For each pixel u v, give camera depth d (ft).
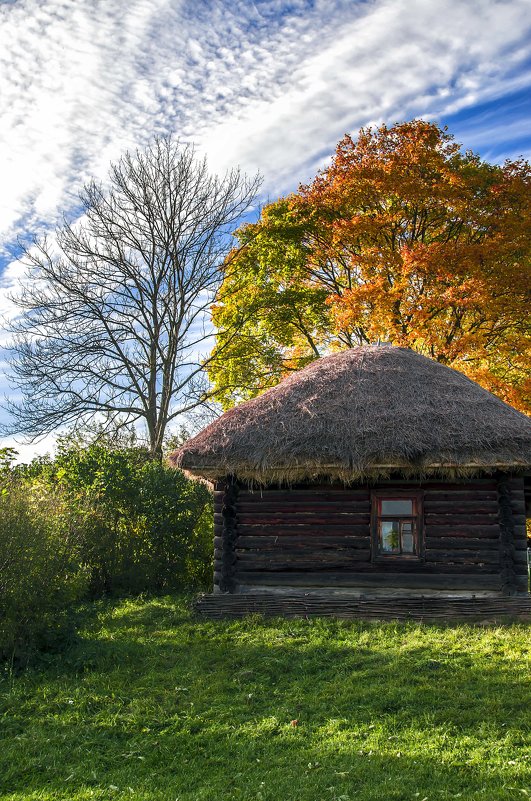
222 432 42.27
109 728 26.78
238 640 36.81
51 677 32.19
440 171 75.15
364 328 77.61
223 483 43.86
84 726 26.91
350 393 42.93
